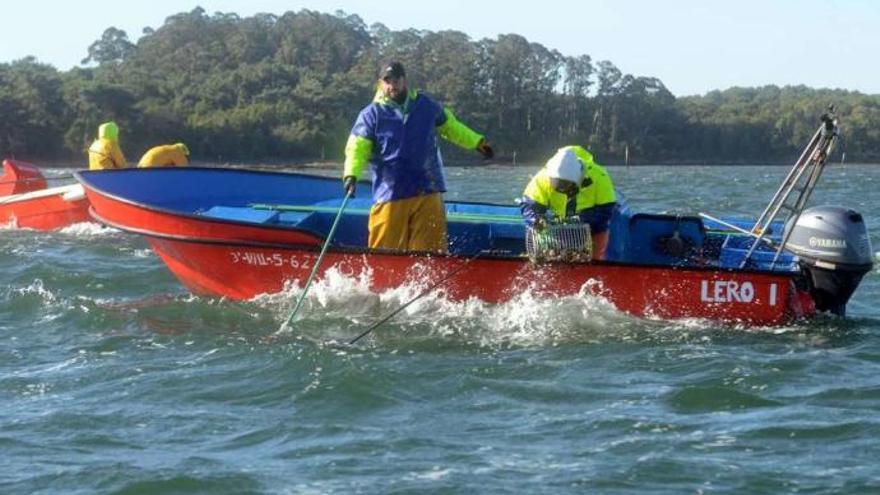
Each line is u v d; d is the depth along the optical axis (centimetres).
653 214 1362
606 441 877
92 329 1265
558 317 1238
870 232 2328
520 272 1241
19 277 1588
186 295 1408
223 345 1177
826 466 821
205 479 809
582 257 1230
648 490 783
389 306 1271
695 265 1245
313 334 1219
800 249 1241
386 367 1071
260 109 9331
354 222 1427
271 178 1670
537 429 908
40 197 2194
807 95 13050
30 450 876
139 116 8931
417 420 934
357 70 10419
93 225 2170
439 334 1215
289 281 1312
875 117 11362
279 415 952
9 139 8500
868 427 898
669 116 10944
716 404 968
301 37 11369
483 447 868
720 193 4294
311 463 839
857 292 1512
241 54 11231
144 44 11769
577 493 780
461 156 8350
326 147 9450
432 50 10338
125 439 899
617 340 1188
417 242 1294
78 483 808
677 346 1162
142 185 1616
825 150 1205
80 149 8650
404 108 1263
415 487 789
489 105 9900
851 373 1062
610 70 10381
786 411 945
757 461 833
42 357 1152
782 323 1233
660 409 954
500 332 1223
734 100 12712
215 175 1658
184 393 1014
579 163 1233
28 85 8681
